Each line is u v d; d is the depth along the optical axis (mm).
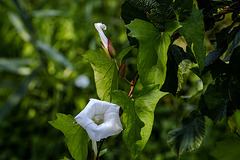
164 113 1636
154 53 561
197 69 645
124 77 600
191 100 817
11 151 1835
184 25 568
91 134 523
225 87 634
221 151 726
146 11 592
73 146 585
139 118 552
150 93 556
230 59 635
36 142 1794
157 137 1645
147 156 1564
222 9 680
